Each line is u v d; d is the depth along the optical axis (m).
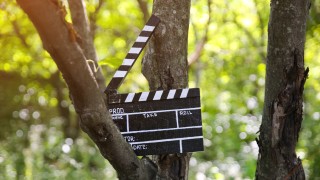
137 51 2.29
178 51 2.44
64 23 1.77
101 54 7.78
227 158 6.64
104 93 2.35
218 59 7.94
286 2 2.19
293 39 2.20
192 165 6.32
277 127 2.23
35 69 8.36
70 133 8.54
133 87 6.93
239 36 7.36
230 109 8.33
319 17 4.39
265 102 2.27
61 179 5.46
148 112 2.28
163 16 2.43
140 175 2.15
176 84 2.44
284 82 2.22
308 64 6.65
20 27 7.16
